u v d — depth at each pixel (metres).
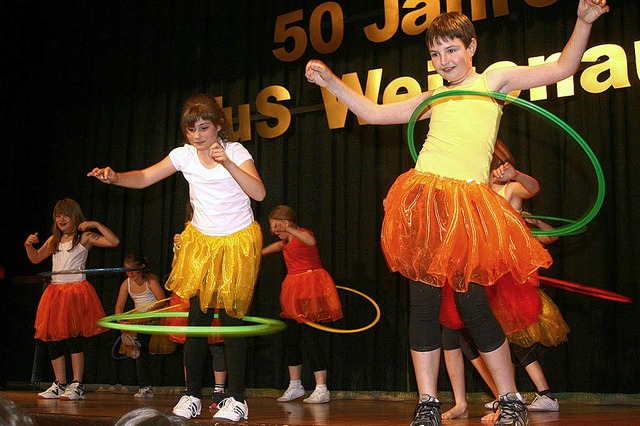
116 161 6.59
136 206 6.38
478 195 2.15
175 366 5.90
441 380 4.73
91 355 6.36
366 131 5.34
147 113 6.50
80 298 5.02
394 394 4.96
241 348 2.95
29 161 6.93
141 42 6.65
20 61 6.93
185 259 2.94
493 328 2.13
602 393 4.27
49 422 3.33
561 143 4.59
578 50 2.15
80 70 6.92
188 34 6.38
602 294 3.87
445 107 2.30
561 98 4.62
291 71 5.80
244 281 2.91
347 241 5.31
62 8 7.07
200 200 2.96
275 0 5.98
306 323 4.39
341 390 5.14
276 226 4.69
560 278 4.49
